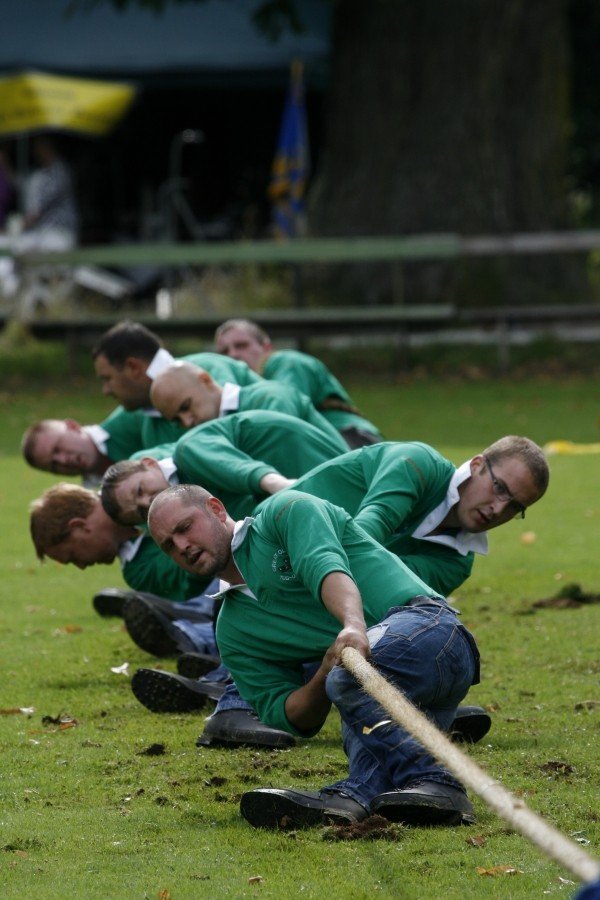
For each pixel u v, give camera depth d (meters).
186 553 15.22
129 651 22.67
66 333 58.22
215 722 17.28
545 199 62.72
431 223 62.44
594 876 8.11
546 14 62.66
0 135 78.06
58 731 18.08
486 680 20.19
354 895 12.35
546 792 14.98
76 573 29.89
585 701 18.81
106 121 67.25
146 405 24.09
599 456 42.03
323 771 16.05
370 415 49.31
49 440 24.84
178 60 75.31
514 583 27.28
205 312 62.78
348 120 63.59
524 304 62.09
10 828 14.33
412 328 57.59
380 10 62.59
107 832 14.17
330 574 14.21
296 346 59.22
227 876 12.88
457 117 62.31
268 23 65.62
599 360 59.03
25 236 66.06
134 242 82.81
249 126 85.94
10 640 23.62
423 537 17.45
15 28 77.06
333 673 14.02
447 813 13.91
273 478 18.78
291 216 69.06
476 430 46.16
